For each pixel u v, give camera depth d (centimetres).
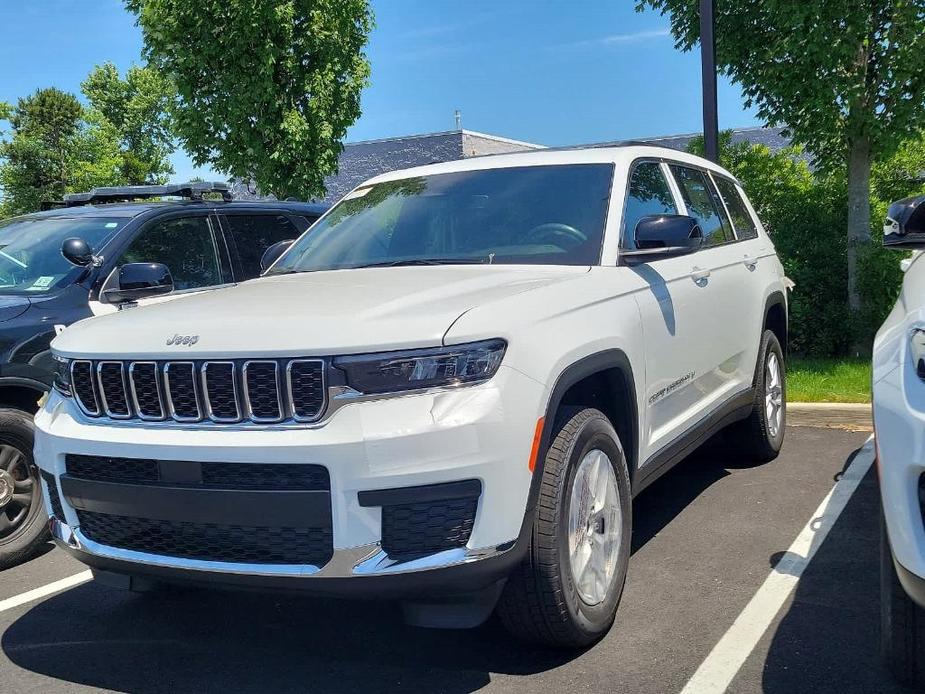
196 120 1170
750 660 323
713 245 510
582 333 335
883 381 265
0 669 350
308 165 1188
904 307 286
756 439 571
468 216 430
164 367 309
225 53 1141
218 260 631
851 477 550
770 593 382
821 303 989
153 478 309
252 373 295
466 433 281
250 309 332
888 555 277
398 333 288
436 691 313
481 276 365
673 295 422
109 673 344
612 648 338
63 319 508
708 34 835
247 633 374
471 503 285
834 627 347
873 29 863
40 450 346
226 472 295
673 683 309
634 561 428
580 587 328
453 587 284
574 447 319
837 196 1031
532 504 301
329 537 284
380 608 393
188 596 422
